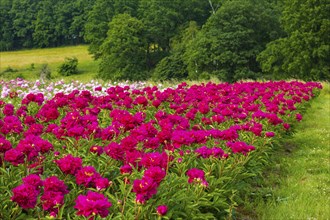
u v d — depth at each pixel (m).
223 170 5.20
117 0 68.81
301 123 11.16
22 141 4.19
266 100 9.90
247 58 48.94
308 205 5.58
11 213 3.69
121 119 5.24
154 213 3.74
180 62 52.91
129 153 4.40
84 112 6.68
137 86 13.93
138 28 58.03
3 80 13.29
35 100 7.42
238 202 5.41
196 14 68.31
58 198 3.33
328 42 39.72
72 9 99.69
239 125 7.10
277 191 6.11
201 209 4.77
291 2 42.69
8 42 100.75
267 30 51.12
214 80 19.67
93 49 65.31
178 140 4.79
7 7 103.75
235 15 49.31
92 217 3.39
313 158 7.95
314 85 15.97
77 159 3.88
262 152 6.91
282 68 42.66
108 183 3.71
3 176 4.16
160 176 3.60
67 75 66.94
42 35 98.75
